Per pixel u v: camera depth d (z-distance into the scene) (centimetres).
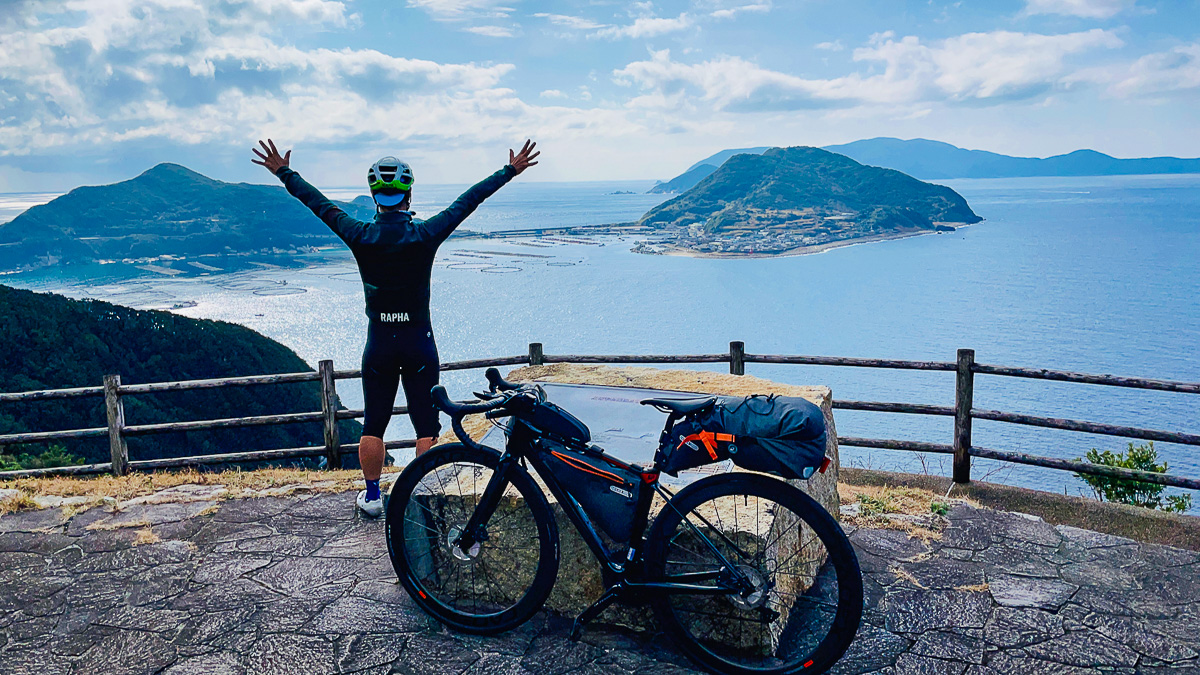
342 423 4575
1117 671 244
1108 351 17250
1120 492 802
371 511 373
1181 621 277
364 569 319
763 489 229
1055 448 11825
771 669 238
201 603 291
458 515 296
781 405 225
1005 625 274
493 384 264
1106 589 304
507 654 254
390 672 243
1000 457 508
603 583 273
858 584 222
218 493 420
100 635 268
